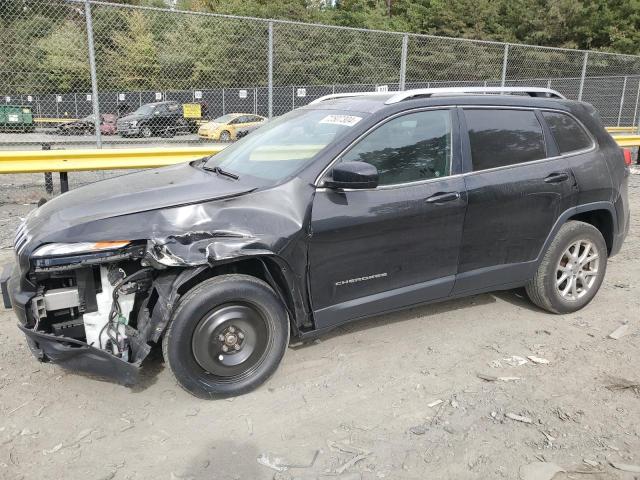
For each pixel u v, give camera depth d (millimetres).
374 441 2875
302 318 3447
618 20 36969
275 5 40594
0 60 10555
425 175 3729
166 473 2637
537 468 2670
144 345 3002
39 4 9422
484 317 4461
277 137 4047
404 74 10492
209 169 4031
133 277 3041
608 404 3229
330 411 3145
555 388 3402
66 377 3473
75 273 3061
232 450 2805
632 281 5359
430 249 3744
